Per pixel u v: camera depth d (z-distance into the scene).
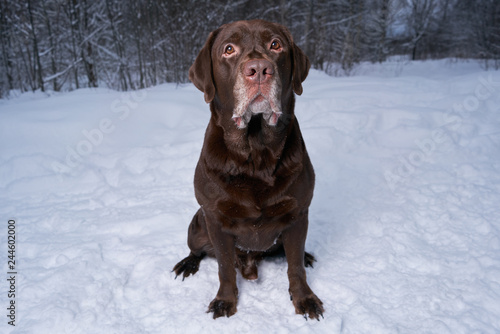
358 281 2.40
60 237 3.23
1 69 10.30
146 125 5.61
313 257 2.69
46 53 10.41
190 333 2.05
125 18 10.66
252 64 1.76
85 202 3.89
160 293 2.40
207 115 5.92
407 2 27.55
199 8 10.52
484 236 2.84
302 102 5.92
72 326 2.13
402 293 2.27
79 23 10.28
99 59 11.06
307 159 2.21
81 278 2.57
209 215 2.16
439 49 28.50
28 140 5.12
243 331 2.03
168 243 3.02
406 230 3.03
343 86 7.00
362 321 2.05
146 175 4.40
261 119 1.92
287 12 12.18
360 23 17.23
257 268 2.64
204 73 2.12
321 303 2.18
